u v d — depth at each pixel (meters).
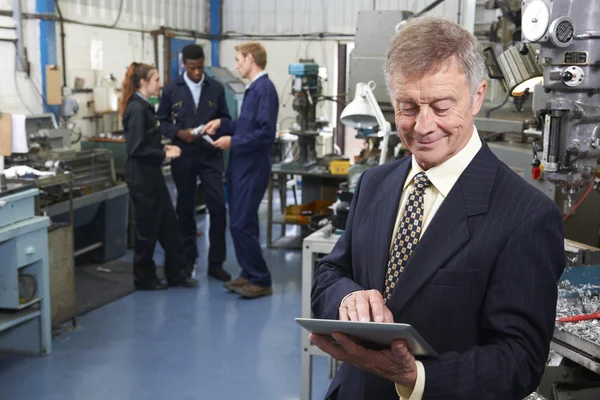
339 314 1.27
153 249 4.51
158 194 4.43
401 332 1.06
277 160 6.70
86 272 4.86
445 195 1.26
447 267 1.20
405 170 1.38
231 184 4.27
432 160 1.23
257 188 4.24
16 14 4.79
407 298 1.22
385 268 1.32
